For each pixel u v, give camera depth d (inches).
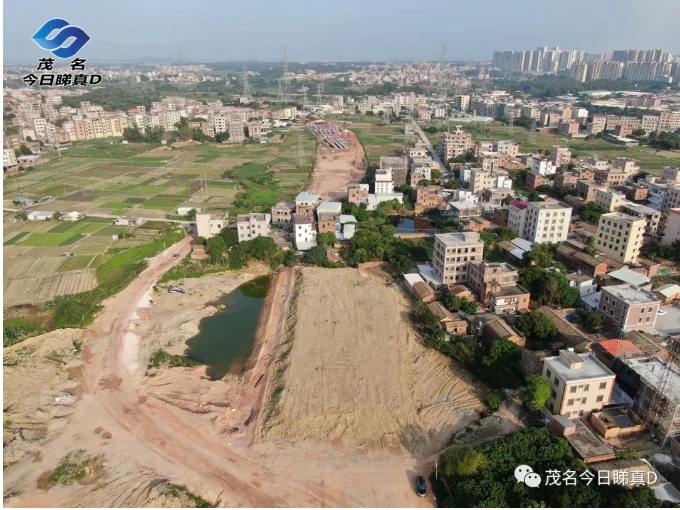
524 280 5634.8
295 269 6766.7
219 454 3595.0
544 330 4680.1
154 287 6264.8
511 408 3937.0
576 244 6914.4
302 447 3636.8
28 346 4909.0
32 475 3393.2
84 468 3452.3
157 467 3474.4
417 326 5270.7
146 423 3919.8
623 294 4913.9
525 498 2930.6
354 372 4471.0
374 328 5211.6
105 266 6737.2
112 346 4997.5
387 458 3523.6
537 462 3211.1
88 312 5546.3
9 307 5679.1
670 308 5315.0
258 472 3422.7
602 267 6063.0
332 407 4018.2
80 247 7450.8
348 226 7711.6
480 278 5492.1
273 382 4416.8
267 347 5014.8
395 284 6284.5
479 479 3134.8
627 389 3941.9
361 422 3860.7
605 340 4419.3
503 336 4571.9
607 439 3553.2
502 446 3356.3
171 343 5093.5
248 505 3164.4
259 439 3735.2
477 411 3976.4
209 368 4783.5
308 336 5054.1
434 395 4195.4
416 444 3646.7
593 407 3720.5
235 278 6648.6
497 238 7313.0
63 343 4982.8
